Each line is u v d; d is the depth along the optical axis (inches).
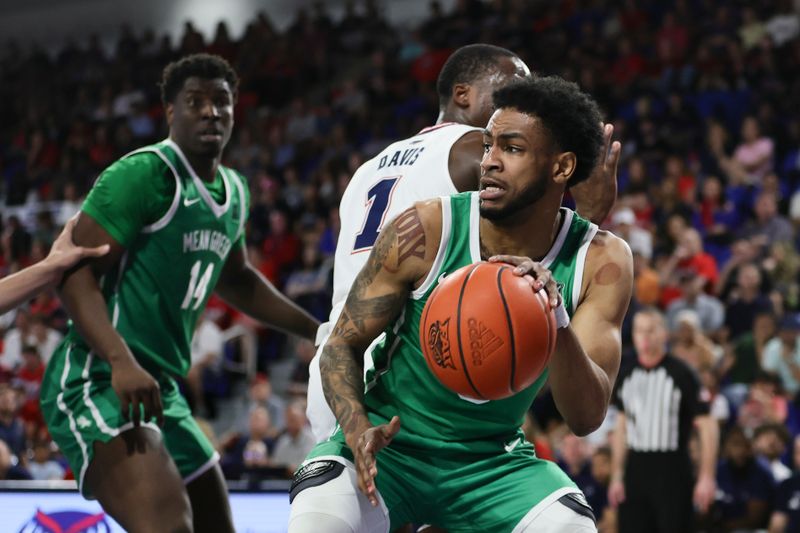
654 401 272.1
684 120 515.8
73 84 799.7
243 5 829.8
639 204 440.1
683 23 597.6
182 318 151.4
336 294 127.1
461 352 92.9
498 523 106.9
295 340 476.7
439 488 108.0
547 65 601.6
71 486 182.4
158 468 136.9
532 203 101.3
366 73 695.7
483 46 136.6
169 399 151.0
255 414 328.5
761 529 286.7
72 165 684.1
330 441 108.9
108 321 137.6
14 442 328.8
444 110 137.0
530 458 110.4
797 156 475.8
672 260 398.0
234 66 748.6
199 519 152.6
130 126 703.1
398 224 103.6
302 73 718.5
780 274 387.2
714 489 273.0
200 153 149.6
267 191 570.3
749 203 447.2
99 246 140.0
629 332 371.2
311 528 100.0
